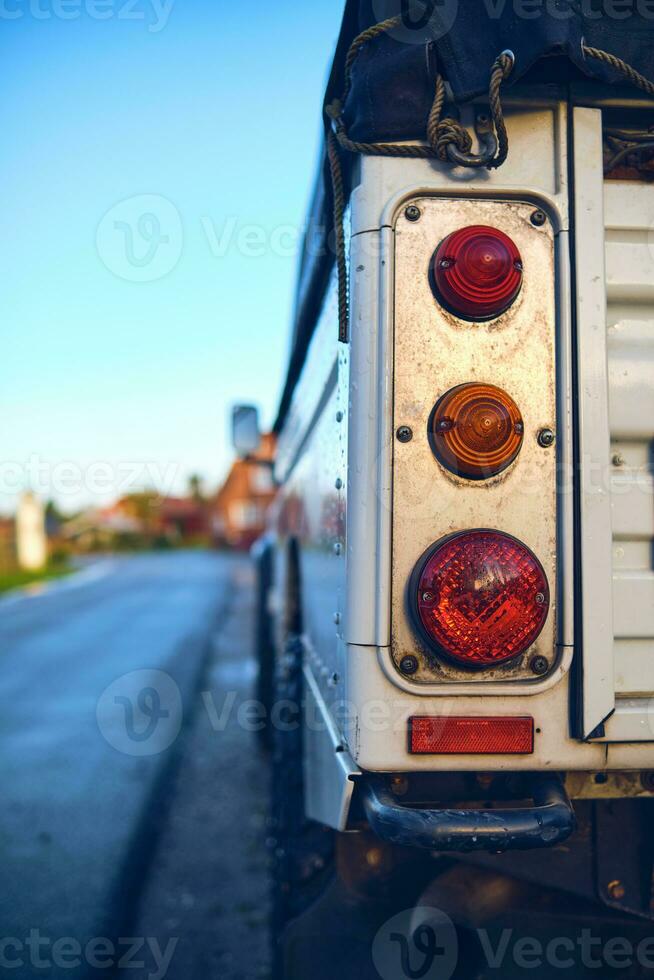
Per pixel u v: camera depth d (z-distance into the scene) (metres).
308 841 2.41
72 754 6.11
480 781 1.70
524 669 1.60
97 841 4.41
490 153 1.61
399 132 1.62
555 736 1.60
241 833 4.47
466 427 1.55
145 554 49.75
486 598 1.53
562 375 1.62
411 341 1.61
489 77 1.59
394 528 1.59
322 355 2.31
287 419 3.96
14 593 23.28
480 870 1.93
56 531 41.34
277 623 4.55
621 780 1.73
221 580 25.59
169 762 5.83
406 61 1.60
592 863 1.85
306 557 2.95
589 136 1.68
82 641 12.48
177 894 3.78
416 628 1.58
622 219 1.73
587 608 1.60
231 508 41.47
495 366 1.62
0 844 4.39
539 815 1.53
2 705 7.90
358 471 1.60
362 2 1.66
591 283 1.65
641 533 1.69
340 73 1.78
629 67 1.58
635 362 1.71
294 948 2.05
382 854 2.08
